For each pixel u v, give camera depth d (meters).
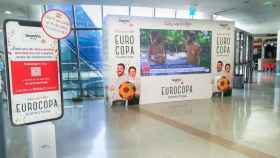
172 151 3.82
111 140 4.35
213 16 11.31
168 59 7.77
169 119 5.77
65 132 4.84
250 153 3.71
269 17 11.81
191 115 6.14
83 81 9.50
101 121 5.66
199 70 8.27
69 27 2.91
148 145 4.08
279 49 18.44
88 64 9.51
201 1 8.49
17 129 4.98
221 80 8.66
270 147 3.95
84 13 9.25
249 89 10.74
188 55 8.03
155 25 7.46
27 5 7.86
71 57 9.23
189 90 8.18
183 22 7.85
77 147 4.02
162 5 9.21
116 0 8.17
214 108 6.93
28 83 2.71
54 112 2.96
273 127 5.07
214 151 3.80
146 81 7.54
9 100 2.59
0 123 2.58
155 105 7.40
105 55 7.52
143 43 7.37
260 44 24.27
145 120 5.70
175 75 7.92
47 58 2.85
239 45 11.97
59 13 2.83
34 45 2.73
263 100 8.13
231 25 8.55
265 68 23.22
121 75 7.20
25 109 2.71
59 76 2.97
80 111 6.78
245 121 5.54
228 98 8.52
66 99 8.76
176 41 7.81
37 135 2.88
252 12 10.55
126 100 7.34
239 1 8.54
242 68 12.63
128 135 4.62
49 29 2.78
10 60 2.58
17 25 2.60
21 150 3.83
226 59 8.65
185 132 4.76
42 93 2.84
